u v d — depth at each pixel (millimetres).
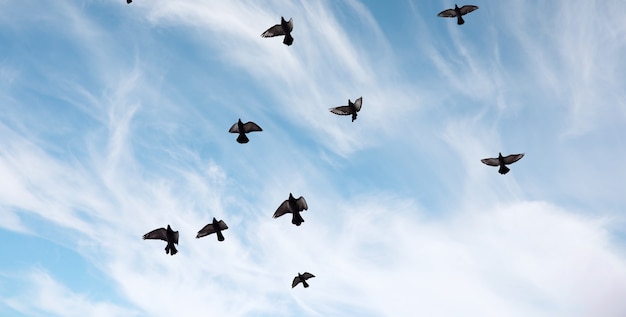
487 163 24875
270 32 24375
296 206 21859
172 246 22031
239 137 24531
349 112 25500
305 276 30484
